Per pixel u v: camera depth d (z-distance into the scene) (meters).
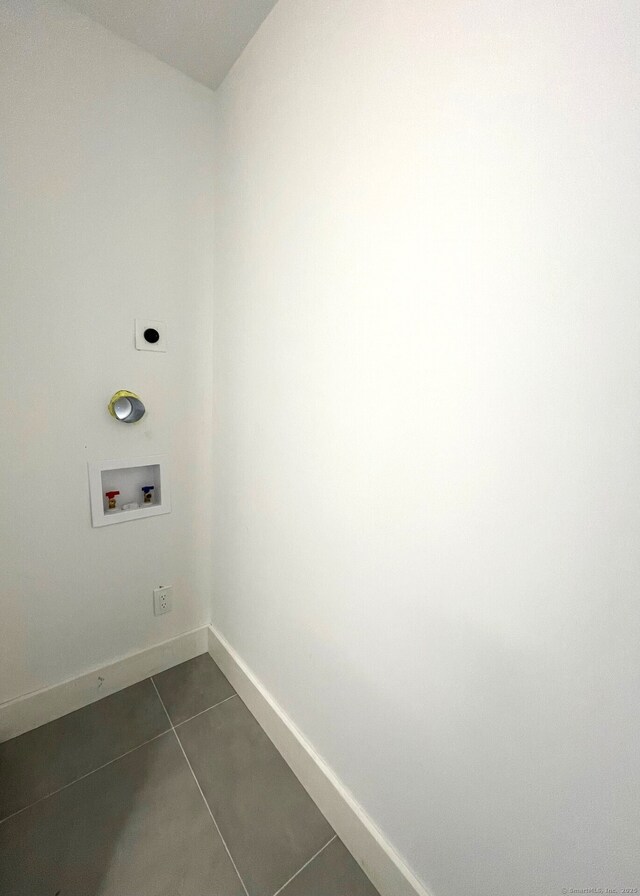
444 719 0.66
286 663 1.07
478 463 0.57
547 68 0.45
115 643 1.28
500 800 0.59
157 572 1.33
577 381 0.46
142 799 0.96
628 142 0.40
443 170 0.57
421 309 0.63
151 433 1.23
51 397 1.03
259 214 1.02
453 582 0.62
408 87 0.61
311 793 0.98
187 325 1.25
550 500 0.50
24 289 0.95
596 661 0.47
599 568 0.46
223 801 0.96
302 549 0.96
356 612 0.82
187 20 0.94
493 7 0.49
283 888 0.80
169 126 1.11
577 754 0.50
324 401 0.85
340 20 0.72
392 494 0.71
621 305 0.42
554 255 0.47
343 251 0.76
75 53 0.93
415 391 0.65
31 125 0.90
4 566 1.03
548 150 0.46
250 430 1.14
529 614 0.53
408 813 0.74
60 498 1.09
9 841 0.86
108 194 1.03
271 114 0.93
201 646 1.48
